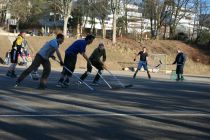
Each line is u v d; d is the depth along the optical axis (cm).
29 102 1212
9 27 8012
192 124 961
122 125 910
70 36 6738
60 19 8338
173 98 1502
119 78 2609
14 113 1012
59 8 6347
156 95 1567
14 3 7269
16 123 888
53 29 8200
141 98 1436
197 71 5669
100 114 1043
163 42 6272
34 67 1584
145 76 3138
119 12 6656
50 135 785
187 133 853
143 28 7862
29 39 5375
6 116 966
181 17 7244
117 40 6075
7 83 1739
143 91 1697
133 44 5972
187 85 2259
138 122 955
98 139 766
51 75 2472
